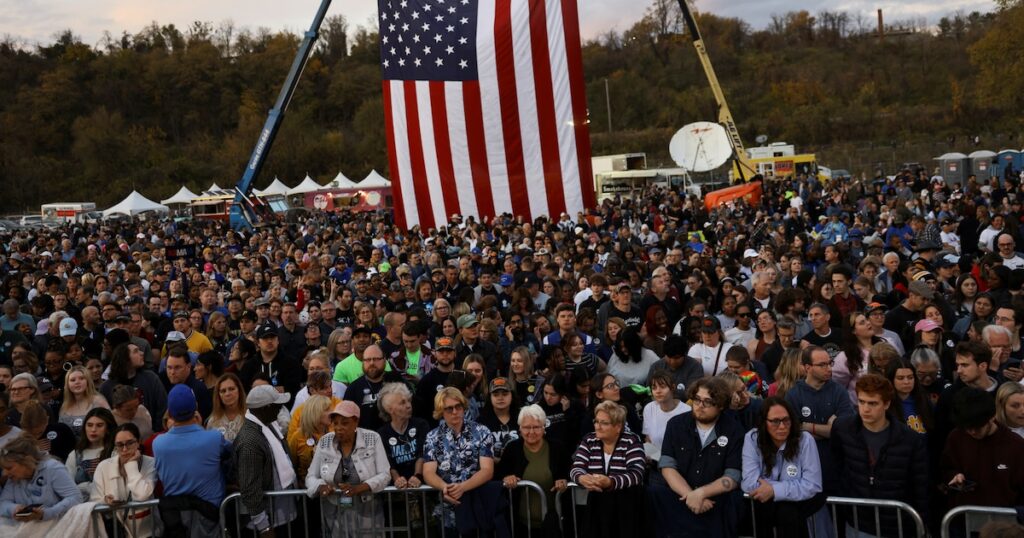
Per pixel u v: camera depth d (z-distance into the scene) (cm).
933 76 9400
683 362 730
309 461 638
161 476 587
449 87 2005
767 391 710
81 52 11206
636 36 11719
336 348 864
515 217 2016
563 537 604
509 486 589
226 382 616
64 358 831
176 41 12700
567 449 630
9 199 8169
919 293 853
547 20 1966
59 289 1336
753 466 555
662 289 1043
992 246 1438
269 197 5191
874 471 546
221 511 587
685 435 573
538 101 1981
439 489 583
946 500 554
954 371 733
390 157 2081
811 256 1363
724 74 10512
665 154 8256
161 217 5353
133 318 1015
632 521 561
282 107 2886
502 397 642
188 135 10294
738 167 3691
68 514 580
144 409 680
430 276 1361
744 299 906
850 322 718
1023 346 772
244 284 1310
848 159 6612
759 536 561
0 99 10269
